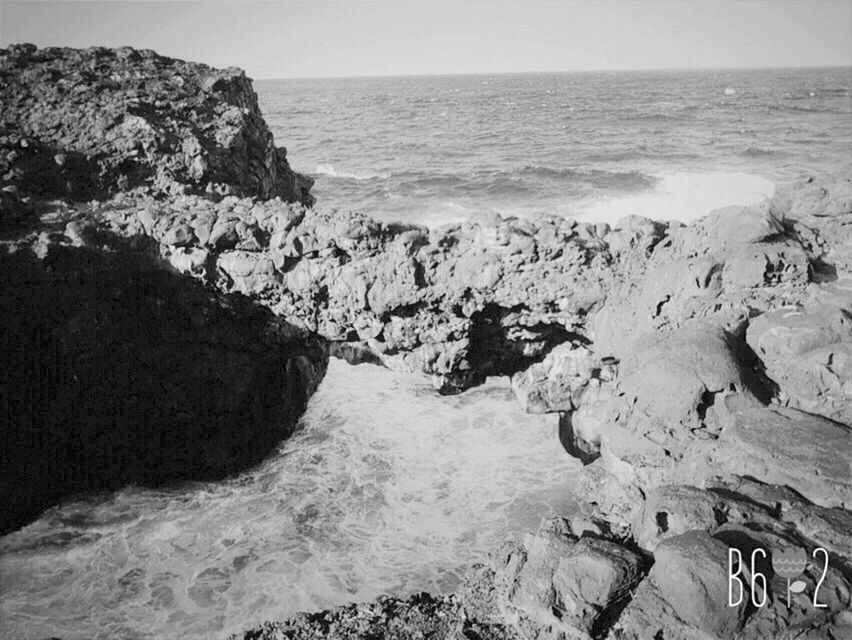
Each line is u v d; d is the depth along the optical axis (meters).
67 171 15.58
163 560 11.98
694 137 61.41
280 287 13.84
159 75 20.77
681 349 9.30
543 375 14.44
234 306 14.38
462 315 13.42
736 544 6.45
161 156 16.62
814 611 5.95
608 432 9.65
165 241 13.87
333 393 18.25
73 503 13.52
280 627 8.76
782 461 7.66
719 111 86.56
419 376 19.09
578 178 43.19
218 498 13.91
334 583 11.32
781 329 9.29
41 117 17.05
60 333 12.90
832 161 46.00
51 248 12.70
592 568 6.75
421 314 13.45
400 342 13.93
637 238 12.67
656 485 8.95
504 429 16.19
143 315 14.11
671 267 11.16
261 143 20.12
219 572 11.66
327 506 13.54
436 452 15.34
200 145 16.97
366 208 38.16
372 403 17.67
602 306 12.47
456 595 8.69
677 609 6.09
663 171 44.88
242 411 15.35
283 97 165.62
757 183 39.53
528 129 74.31
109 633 10.30
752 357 9.66
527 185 41.78
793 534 6.71
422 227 14.05
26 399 12.79
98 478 14.03
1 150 15.05
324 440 16.06
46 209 14.53
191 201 15.35
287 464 15.10
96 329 13.34
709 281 10.66
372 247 13.22
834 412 8.62
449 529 12.69
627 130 69.69
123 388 14.01
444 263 13.04
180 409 14.64
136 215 14.20
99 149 16.22
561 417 15.31
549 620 6.98
